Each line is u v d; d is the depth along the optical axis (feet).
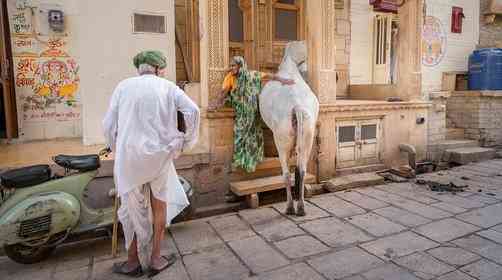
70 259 10.34
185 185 12.23
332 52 16.48
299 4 23.16
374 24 25.41
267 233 11.56
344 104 16.79
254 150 14.44
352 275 9.00
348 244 10.68
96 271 9.59
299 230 11.73
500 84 25.07
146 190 9.01
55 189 9.87
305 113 12.16
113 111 8.86
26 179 9.45
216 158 14.32
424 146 20.16
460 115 25.11
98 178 12.27
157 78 9.08
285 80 13.28
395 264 9.47
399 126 18.98
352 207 13.76
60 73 17.98
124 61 15.87
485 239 10.85
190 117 8.87
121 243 11.39
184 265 9.66
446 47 28.04
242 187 13.83
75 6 17.90
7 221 9.00
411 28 19.33
